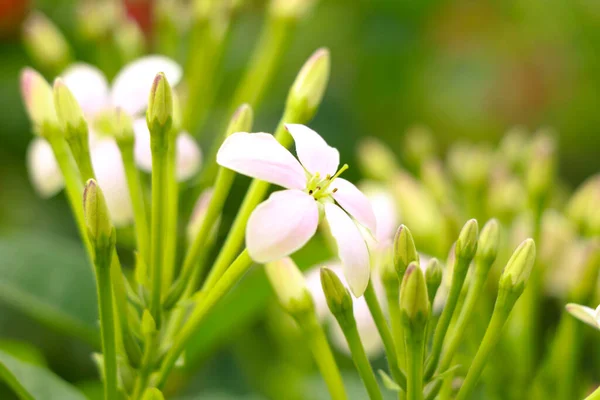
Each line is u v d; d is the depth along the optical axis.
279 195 0.35
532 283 0.41
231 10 0.45
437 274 0.36
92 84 0.42
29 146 0.52
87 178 0.37
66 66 0.46
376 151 0.47
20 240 0.43
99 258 0.35
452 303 0.36
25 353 0.42
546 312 0.46
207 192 0.40
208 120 0.53
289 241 0.34
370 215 0.36
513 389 0.41
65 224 0.51
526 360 0.41
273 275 0.38
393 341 0.36
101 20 0.46
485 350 0.36
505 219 0.44
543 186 0.42
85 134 0.37
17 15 0.51
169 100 0.36
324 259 0.44
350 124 0.57
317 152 0.36
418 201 0.44
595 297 0.40
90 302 0.42
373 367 0.45
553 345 0.41
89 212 0.35
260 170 0.35
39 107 0.38
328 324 0.46
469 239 0.36
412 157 0.49
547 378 0.41
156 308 0.37
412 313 0.35
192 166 0.40
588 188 0.43
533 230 0.42
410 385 0.35
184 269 0.37
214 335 0.43
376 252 0.38
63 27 0.54
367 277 0.35
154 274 0.37
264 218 0.34
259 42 0.56
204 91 0.45
